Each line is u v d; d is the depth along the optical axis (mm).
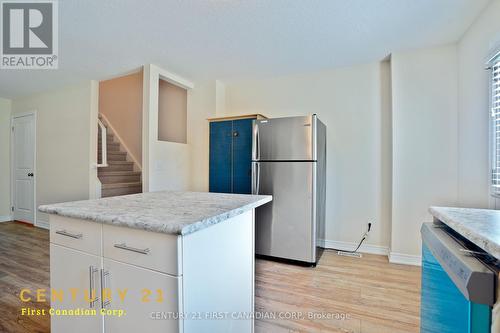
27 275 2391
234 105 3787
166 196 1670
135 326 972
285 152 2709
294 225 2684
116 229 1017
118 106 5070
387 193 2947
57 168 4059
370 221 3018
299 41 2512
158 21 2152
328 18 2111
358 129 3074
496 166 1861
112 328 1034
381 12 2023
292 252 2691
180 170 3652
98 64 3080
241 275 1329
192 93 3832
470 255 792
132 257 978
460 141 2463
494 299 648
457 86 2521
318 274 2449
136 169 4844
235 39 2471
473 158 2211
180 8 1974
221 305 1146
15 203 4641
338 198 3150
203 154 3752
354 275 2424
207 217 1005
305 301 1965
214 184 3293
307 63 3047
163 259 908
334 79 3197
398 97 2746
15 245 3273
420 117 2668
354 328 1638
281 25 2221
